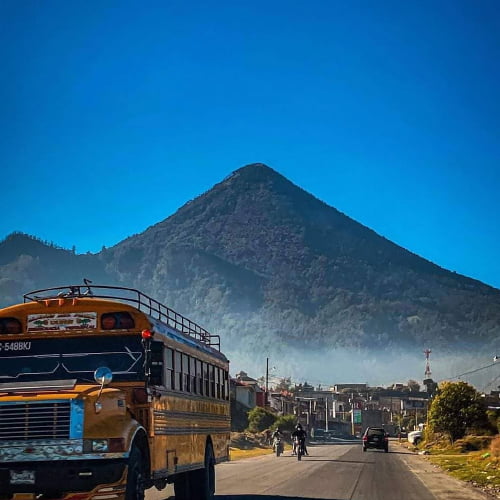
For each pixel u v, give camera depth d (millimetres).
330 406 161000
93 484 9852
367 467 32500
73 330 11648
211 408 17000
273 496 18297
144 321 11742
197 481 16016
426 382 171000
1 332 11641
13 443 9875
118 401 10562
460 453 50031
